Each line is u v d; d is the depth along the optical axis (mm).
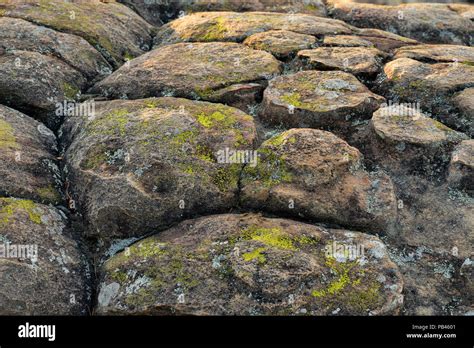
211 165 1980
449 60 2650
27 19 2877
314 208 1878
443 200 1960
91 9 3248
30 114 2404
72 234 1897
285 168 1953
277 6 3738
